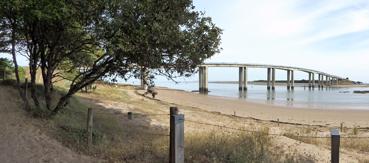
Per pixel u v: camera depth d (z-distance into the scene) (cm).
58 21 1314
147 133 1836
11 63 3012
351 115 4738
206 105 5538
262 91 14350
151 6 1214
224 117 3556
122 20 1196
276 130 2533
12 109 1706
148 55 1291
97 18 1230
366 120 4156
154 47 1280
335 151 989
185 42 1334
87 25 1298
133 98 4406
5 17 1415
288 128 2891
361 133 2714
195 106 5050
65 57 1739
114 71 1469
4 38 1742
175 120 863
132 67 1457
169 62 1400
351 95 12031
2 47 1814
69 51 1712
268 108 5506
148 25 1210
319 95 11625
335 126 3341
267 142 1477
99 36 1280
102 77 1547
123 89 5941
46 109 1673
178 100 6028
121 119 2400
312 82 18675
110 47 1246
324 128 3083
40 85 2430
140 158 1065
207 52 1421
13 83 2467
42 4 1177
